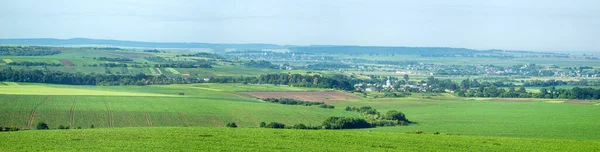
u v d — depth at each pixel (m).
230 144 85.31
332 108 175.62
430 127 135.25
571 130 129.38
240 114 145.62
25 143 82.81
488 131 126.94
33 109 133.75
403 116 148.25
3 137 88.06
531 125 140.38
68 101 153.50
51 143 83.25
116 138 88.69
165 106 153.75
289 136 94.31
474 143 91.75
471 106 193.00
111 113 137.00
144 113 139.50
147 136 91.19
